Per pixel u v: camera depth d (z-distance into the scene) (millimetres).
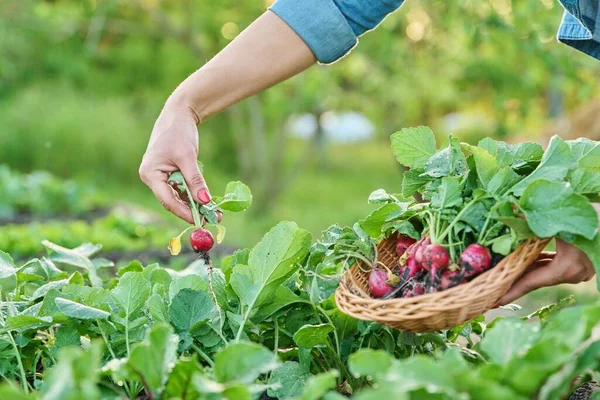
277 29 2016
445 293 1521
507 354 1436
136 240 5680
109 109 14219
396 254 1934
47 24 10789
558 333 1450
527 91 6844
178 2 10695
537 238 1577
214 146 15664
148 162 1928
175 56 14977
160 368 1445
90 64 15492
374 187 16406
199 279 2031
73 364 1261
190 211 1937
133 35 15406
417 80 8750
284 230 1888
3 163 13336
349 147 26594
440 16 6684
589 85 5605
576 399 1876
